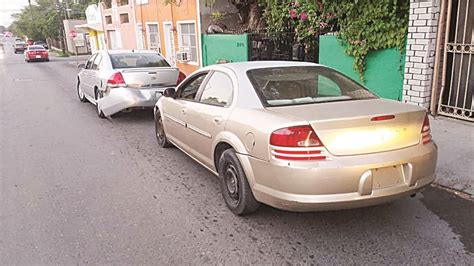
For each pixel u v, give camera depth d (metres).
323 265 3.17
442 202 4.25
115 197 4.63
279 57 10.84
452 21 6.75
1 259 3.38
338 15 8.39
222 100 4.37
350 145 3.27
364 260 3.22
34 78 20.95
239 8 14.08
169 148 6.66
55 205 4.45
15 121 9.27
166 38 17.56
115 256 3.38
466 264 3.13
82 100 11.77
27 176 5.43
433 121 6.93
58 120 9.22
